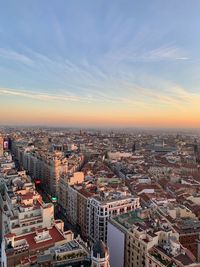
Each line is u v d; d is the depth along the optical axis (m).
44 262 114.94
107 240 174.12
